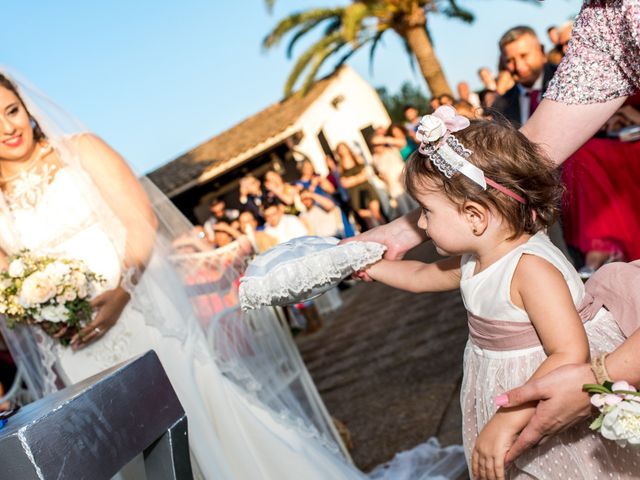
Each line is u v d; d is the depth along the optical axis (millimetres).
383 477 3379
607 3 1673
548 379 1528
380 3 19031
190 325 2803
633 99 3549
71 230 2824
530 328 1734
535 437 1572
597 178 3719
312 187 10867
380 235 2145
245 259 3295
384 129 12453
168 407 1722
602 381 1488
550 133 1835
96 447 1484
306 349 7996
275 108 21719
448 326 6293
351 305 10258
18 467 1363
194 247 3100
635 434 1383
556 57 6707
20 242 2887
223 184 19406
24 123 2826
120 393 1595
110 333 2846
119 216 2816
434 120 1727
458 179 1718
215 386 2777
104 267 2785
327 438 3225
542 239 1798
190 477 1757
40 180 2857
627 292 1781
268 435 2803
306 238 2143
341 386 5539
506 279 1724
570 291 1717
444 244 1805
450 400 4207
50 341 2900
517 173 1708
